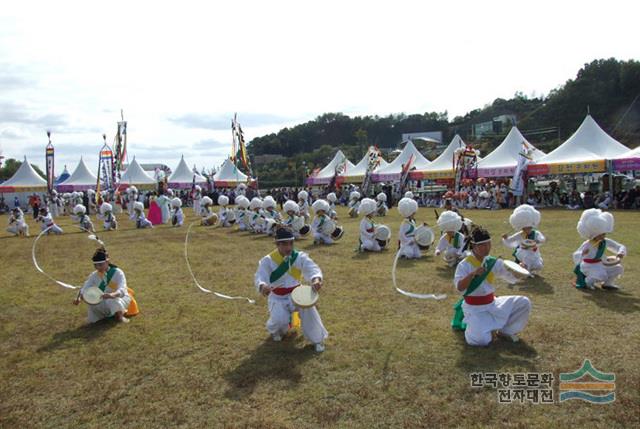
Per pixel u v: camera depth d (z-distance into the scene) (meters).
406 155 37.88
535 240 8.70
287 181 80.25
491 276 5.44
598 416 3.84
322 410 4.10
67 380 5.00
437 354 5.20
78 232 21.06
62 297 8.68
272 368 5.02
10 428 4.06
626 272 8.70
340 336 5.90
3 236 20.50
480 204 27.81
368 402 4.21
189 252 13.66
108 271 6.94
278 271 5.71
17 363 5.53
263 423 3.93
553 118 74.62
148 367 5.22
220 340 5.97
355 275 9.45
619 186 25.81
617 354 5.00
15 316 7.50
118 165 36.59
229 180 46.16
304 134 126.31
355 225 19.81
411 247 11.20
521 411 3.97
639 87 66.50
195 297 8.24
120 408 4.32
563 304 6.90
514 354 5.11
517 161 29.22
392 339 5.72
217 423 3.97
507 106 108.50
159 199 24.95
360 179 39.00
